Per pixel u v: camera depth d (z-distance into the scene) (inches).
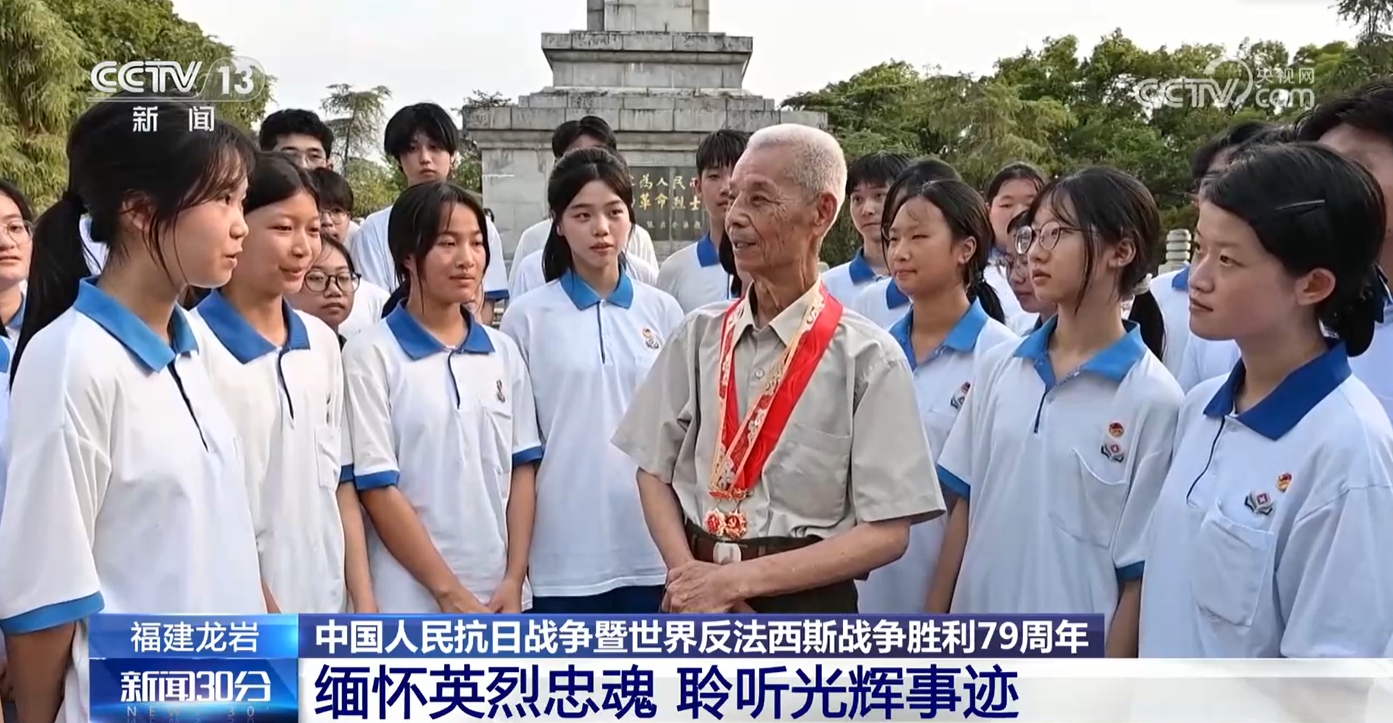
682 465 114.8
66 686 87.1
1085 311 114.7
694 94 452.4
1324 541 82.0
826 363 106.7
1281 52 767.7
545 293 155.5
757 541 105.4
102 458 84.8
